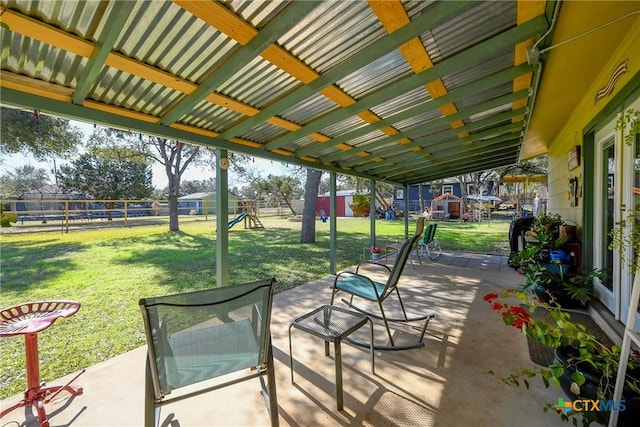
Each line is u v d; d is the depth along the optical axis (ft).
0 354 8.17
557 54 6.83
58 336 9.09
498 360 7.32
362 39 5.92
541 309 10.60
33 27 4.45
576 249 11.32
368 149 13.44
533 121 12.79
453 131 12.64
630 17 5.59
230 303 4.96
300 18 4.84
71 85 6.27
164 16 4.78
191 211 78.38
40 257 20.76
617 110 7.82
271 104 8.15
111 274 16.33
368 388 6.33
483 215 61.57
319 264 19.31
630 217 6.37
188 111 7.57
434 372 6.86
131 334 9.23
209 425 5.41
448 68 6.90
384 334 8.84
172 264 18.79
